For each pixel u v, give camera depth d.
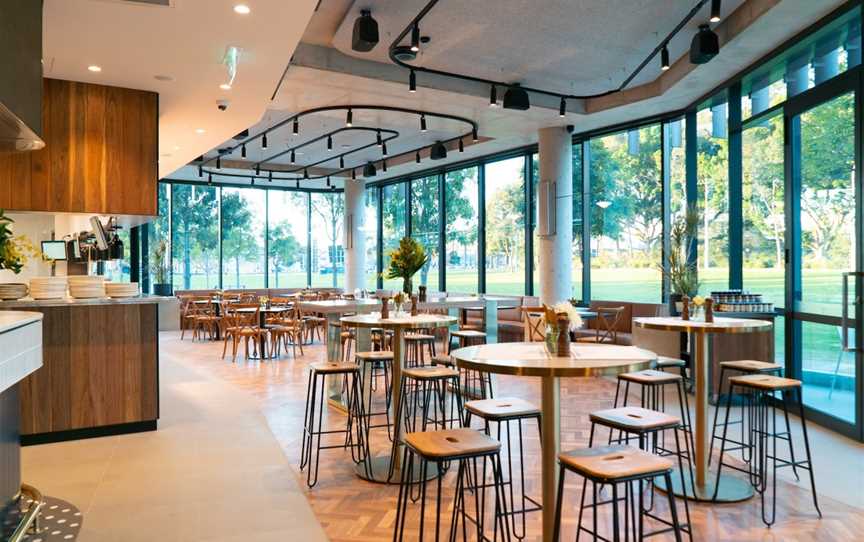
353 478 4.21
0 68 3.24
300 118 9.99
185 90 5.88
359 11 5.86
